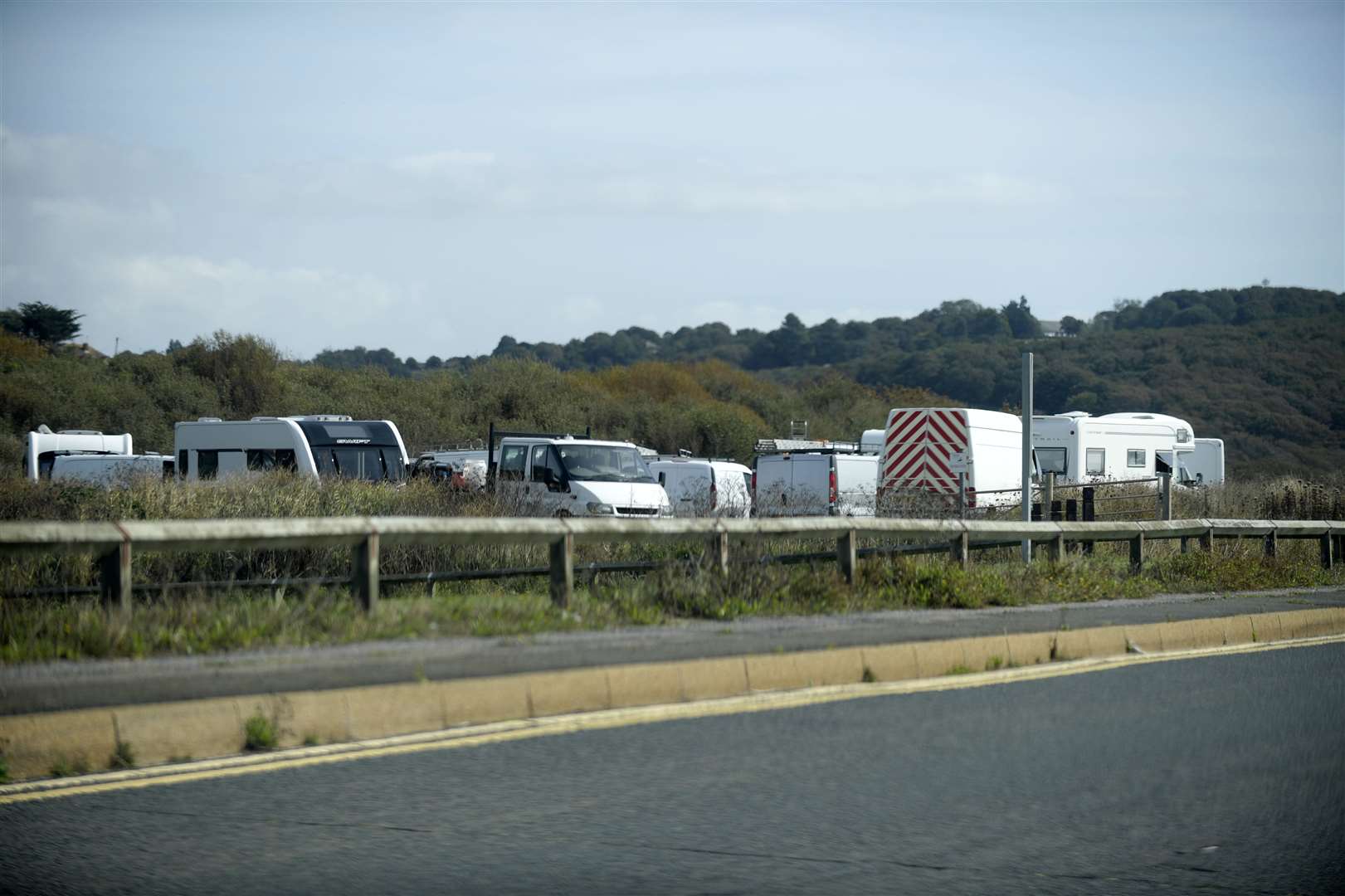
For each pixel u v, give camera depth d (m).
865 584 36.81
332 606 27.91
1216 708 25.62
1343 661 32.56
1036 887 14.91
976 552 51.03
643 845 16.11
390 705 21.53
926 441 70.69
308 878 14.80
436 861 15.40
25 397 135.50
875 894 14.55
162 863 15.23
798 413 179.62
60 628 24.67
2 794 17.86
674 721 23.25
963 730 23.09
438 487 55.97
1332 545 59.38
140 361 151.50
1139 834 17.03
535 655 25.33
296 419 82.06
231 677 21.98
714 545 34.50
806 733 22.52
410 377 181.25
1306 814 18.03
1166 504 56.19
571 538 30.83
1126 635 33.59
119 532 25.02
